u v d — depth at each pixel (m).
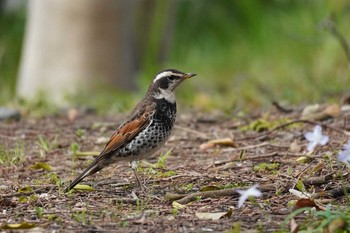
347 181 9.86
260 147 12.09
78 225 8.66
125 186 10.27
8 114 15.46
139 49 22.95
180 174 10.65
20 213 9.20
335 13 21.89
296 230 8.04
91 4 20.00
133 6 20.98
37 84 20.36
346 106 14.22
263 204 9.22
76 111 15.86
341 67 21.14
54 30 20.17
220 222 8.67
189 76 10.38
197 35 27.31
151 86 10.41
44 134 13.97
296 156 11.18
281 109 14.65
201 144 12.63
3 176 11.02
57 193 10.02
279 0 26.39
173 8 23.19
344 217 8.18
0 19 27.67
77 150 12.39
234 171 10.78
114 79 20.45
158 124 10.18
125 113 16.30
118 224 8.66
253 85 19.69
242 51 25.66
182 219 8.81
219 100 17.97
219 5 27.66
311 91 17.38
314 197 9.38
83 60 20.17
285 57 23.89
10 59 25.89
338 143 11.71
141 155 10.22
